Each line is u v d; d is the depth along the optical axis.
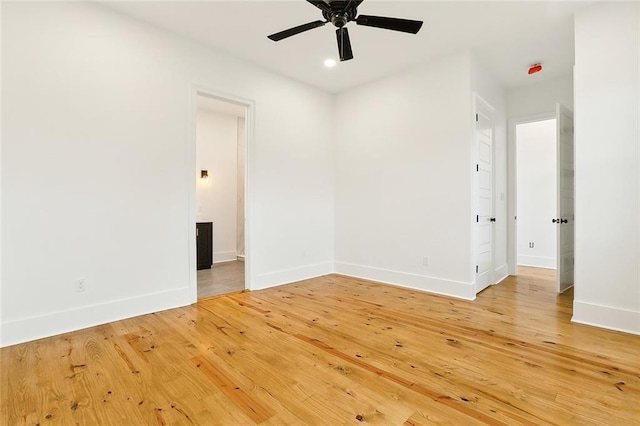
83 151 2.62
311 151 4.55
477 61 3.61
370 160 4.41
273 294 3.66
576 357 2.08
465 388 1.73
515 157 4.62
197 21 2.96
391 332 2.53
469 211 3.45
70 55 2.55
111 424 1.45
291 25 3.01
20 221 2.33
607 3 2.57
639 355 2.10
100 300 2.70
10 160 2.30
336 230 4.88
